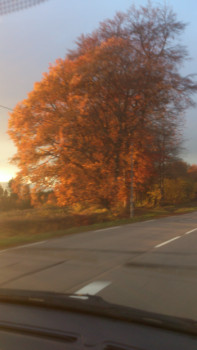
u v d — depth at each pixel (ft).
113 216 84.33
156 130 88.69
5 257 29.22
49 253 31.19
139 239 41.22
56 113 86.12
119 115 88.84
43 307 12.28
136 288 19.07
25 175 87.71
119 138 86.74
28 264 26.00
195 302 16.49
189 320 10.89
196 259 27.94
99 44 90.79
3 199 129.29
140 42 91.76
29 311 12.00
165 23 91.15
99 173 86.22
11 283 20.16
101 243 37.83
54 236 46.80
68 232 51.42
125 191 90.99
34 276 21.95
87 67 81.46
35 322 10.94
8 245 38.45
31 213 77.56
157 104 89.30
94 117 85.25
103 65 81.41
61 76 86.33
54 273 22.85
